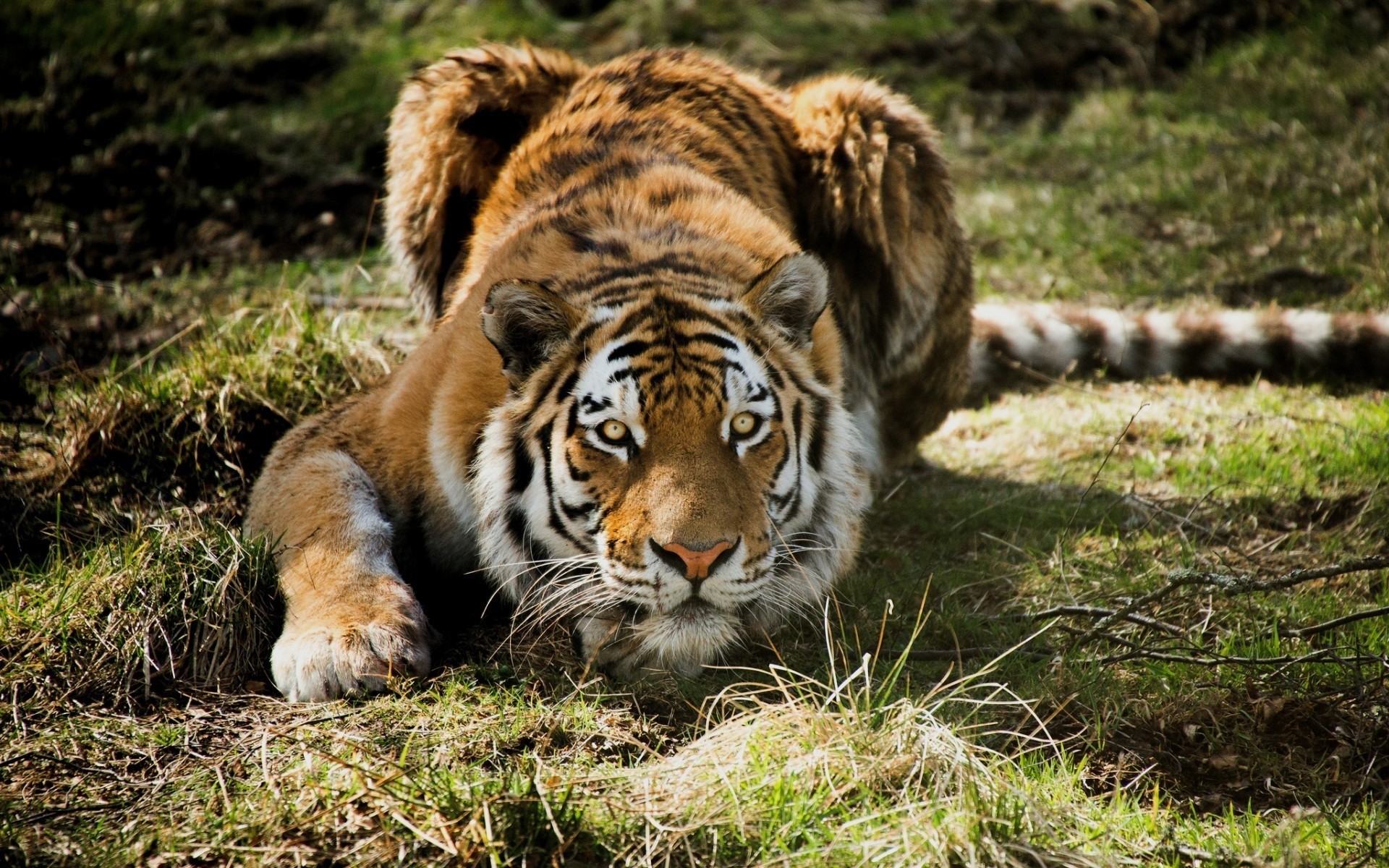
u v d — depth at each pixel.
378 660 6.43
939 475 10.50
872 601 7.90
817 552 7.36
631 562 6.32
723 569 6.32
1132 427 10.90
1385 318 11.77
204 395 9.21
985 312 12.75
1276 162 15.92
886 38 20.03
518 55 10.18
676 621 6.41
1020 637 7.45
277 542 7.22
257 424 9.26
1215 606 7.61
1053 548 8.69
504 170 9.32
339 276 13.96
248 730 6.16
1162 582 8.03
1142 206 15.54
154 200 15.55
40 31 18.56
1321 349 11.91
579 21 20.42
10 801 5.46
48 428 9.45
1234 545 8.70
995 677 7.00
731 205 8.09
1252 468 9.75
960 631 7.49
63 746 5.91
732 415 6.57
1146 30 20.00
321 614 6.67
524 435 6.84
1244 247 14.38
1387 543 8.52
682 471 6.34
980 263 14.78
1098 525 8.95
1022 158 17.38
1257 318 12.09
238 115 17.47
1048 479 10.07
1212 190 15.60
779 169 9.78
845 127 9.79
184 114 17.42
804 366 7.22
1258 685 6.75
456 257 9.84
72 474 8.77
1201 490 9.58
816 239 9.91
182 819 5.37
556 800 5.37
